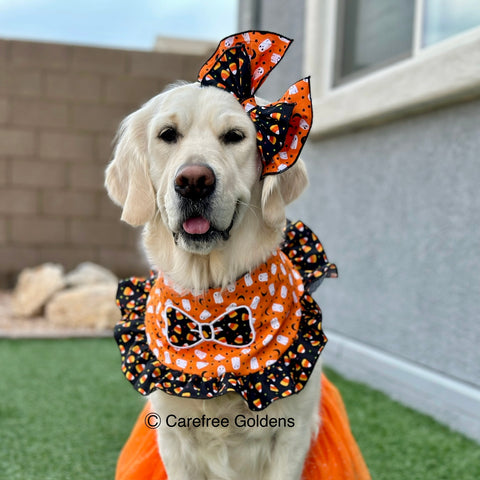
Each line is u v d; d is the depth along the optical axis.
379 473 2.88
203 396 1.97
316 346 2.09
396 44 4.29
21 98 8.08
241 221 2.10
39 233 8.27
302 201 5.41
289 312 2.14
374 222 4.34
